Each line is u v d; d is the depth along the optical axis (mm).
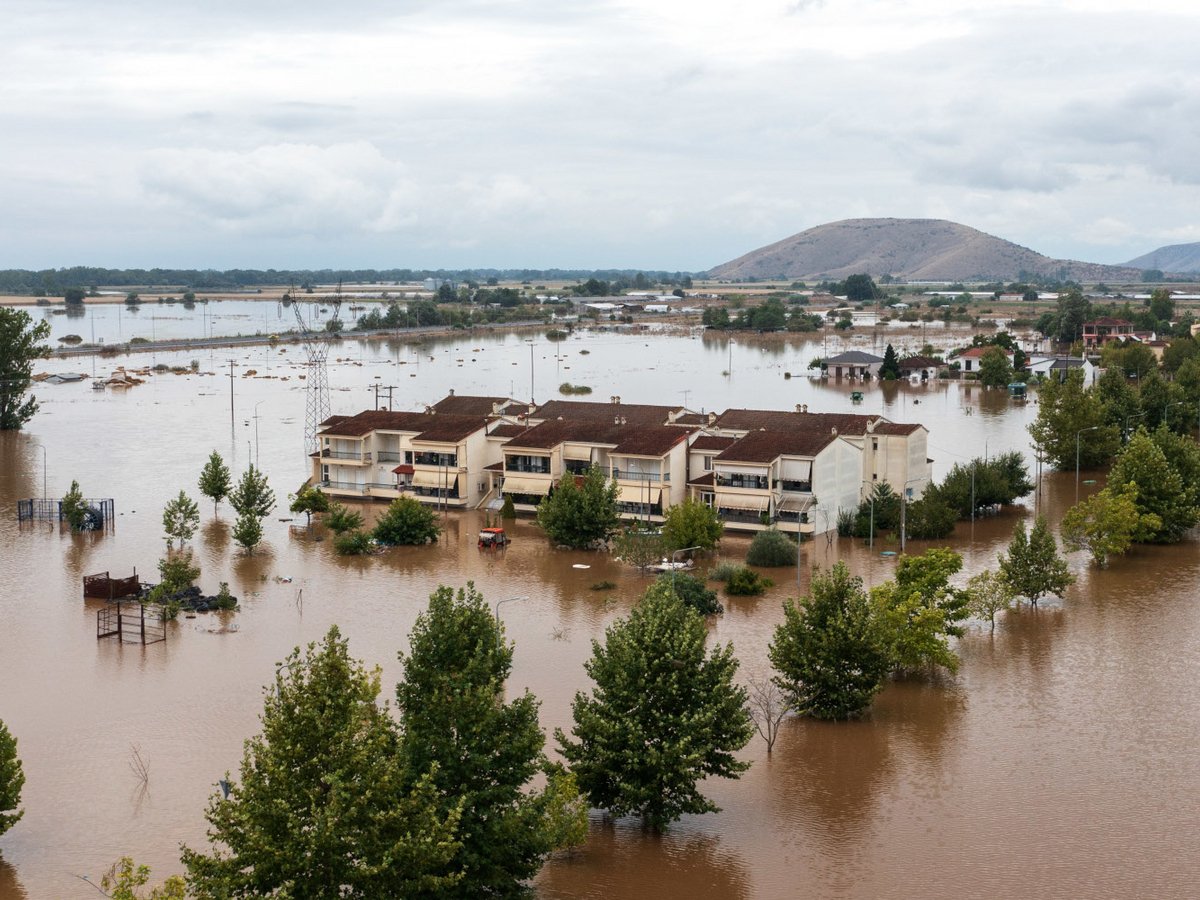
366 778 59125
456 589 128125
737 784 82250
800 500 150375
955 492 161875
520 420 183000
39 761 85062
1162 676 101812
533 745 67750
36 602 123312
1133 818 76938
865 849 73250
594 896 67875
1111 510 137250
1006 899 67438
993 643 110812
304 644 109312
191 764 84375
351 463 172875
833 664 91000
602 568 137750
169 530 147125
